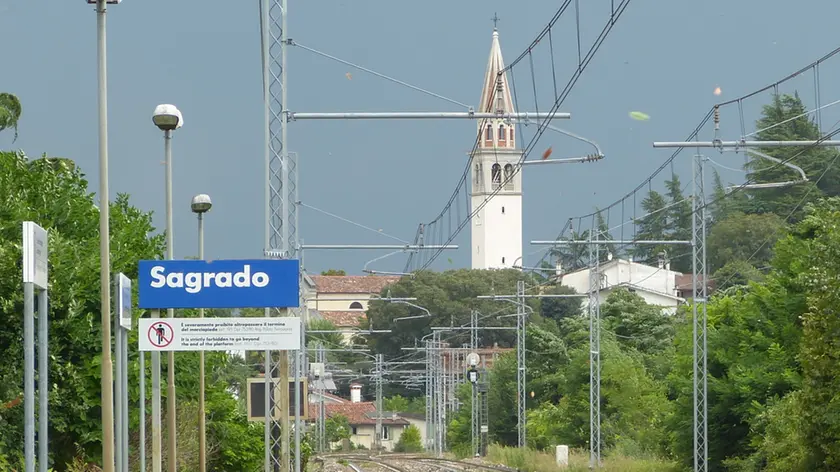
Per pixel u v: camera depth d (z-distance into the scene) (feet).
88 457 245.04
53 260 239.09
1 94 275.18
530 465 591.37
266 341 204.03
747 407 403.13
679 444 433.48
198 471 300.61
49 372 230.68
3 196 246.88
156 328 203.00
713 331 435.53
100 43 164.76
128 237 279.28
